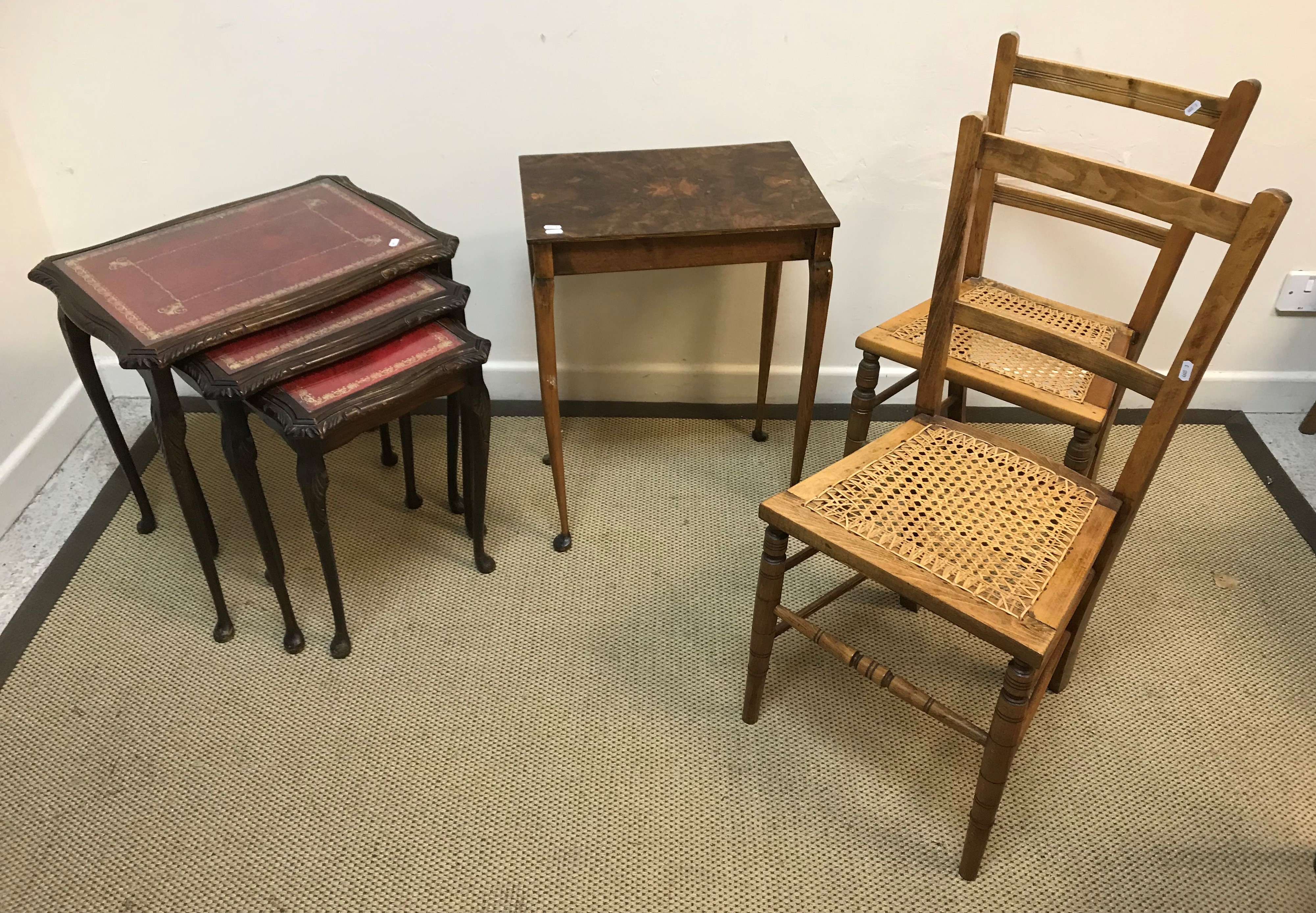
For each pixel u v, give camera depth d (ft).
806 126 6.12
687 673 5.30
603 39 5.78
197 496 4.94
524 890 4.29
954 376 5.15
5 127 6.03
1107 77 4.87
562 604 5.70
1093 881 4.36
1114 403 5.23
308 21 5.71
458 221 6.51
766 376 6.67
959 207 4.00
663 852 4.44
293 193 5.64
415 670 5.29
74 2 5.60
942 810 4.65
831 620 5.63
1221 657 5.40
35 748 4.84
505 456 6.85
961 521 4.14
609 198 5.15
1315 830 4.55
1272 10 5.57
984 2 5.64
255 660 5.33
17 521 6.20
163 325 4.47
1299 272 6.57
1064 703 5.15
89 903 4.22
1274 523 6.30
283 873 4.34
